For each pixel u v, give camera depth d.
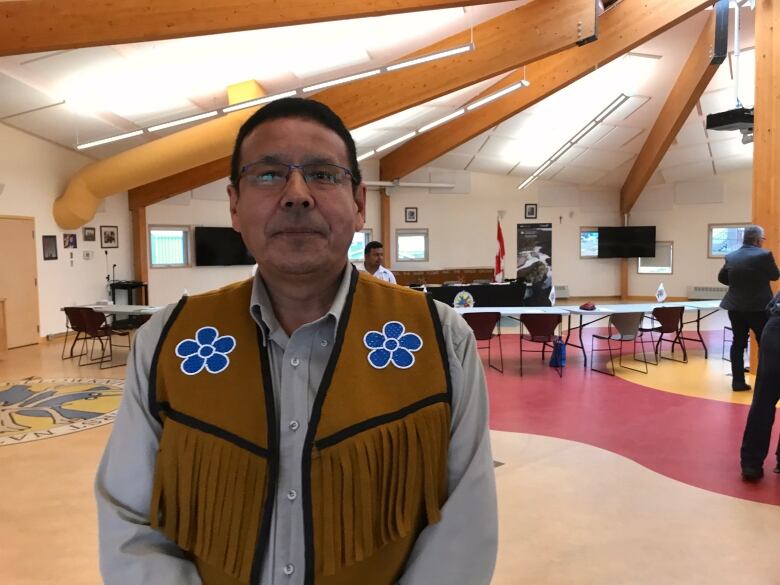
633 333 6.49
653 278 14.88
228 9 4.93
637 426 4.40
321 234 0.87
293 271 0.86
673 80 9.91
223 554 0.82
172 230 11.88
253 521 0.81
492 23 7.14
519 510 2.94
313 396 0.85
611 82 9.64
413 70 7.50
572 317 11.36
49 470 3.59
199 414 0.85
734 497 3.08
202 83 7.00
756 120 5.70
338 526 0.80
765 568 2.38
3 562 2.47
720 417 4.59
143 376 0.91
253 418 0.84
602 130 11.55
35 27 4.84
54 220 9.04
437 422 0.86
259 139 0.89
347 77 6.22
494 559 0.87
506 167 13.95
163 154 8.15
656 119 11.33
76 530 2.77
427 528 0.86
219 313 0.92
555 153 12.48
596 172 14.03
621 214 15.16
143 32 4.88
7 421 4.66
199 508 0.83
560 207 14.98
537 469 3.52
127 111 7.61
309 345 0.87
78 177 8.82
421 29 6.79
